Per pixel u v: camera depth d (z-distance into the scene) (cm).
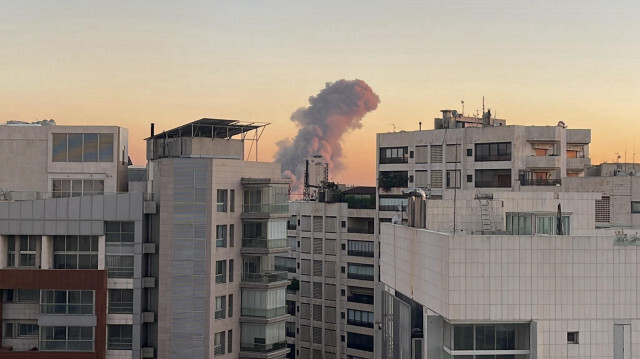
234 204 9006
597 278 5912
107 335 8419
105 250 8450
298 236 14275
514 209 7400
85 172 9175
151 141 9800
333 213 13638
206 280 8544
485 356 5956
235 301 8994
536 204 7419
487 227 7269
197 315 8531
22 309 8450
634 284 5912
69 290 8319
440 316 6150
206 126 9581
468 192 8431
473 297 5866
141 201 8462
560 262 5897
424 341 6431
